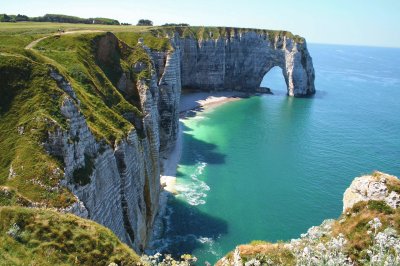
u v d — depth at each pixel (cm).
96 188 4038
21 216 2494
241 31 19375
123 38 10819
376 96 19912
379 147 10894
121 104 6506
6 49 4897
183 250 5712
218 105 16000
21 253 2262
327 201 7506
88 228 2684
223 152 10206
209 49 18125
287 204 7331
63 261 2348
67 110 3984
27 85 4147
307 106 16575
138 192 5497
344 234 3044
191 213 6838
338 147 10825
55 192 3244
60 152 3628
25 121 3750
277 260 2789
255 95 18700
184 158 9625
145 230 5650
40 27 11200
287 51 19112
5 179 3338
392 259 2108
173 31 16762
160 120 9619
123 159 4922
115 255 2562
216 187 7981
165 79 9850
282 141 11325
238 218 6762
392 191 3253
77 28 12038
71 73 5878
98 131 4694
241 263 2909
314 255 2369
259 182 8325
